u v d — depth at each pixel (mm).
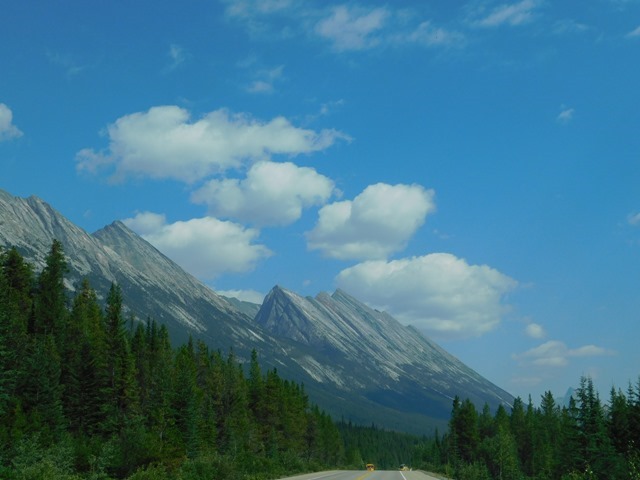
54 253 98250
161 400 70750
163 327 116625
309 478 55219
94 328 93062
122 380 72938
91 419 71188
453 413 138375
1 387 53500
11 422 51406
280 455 92625
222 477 43812
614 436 64000
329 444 162750
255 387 116750
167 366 86750
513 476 109938
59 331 86688
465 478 75000
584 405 65375
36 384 60344
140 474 35188
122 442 41219
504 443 111812
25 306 88062
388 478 56938
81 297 103250
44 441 50406
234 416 98062
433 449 188375
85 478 37844
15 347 63250
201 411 89500
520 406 146375
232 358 119438
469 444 130000
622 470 56906
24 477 28453
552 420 138500
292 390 139625
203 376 107062
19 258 92438
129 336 100938
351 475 64938
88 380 72812
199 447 72938
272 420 115500
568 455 67562
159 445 42062
